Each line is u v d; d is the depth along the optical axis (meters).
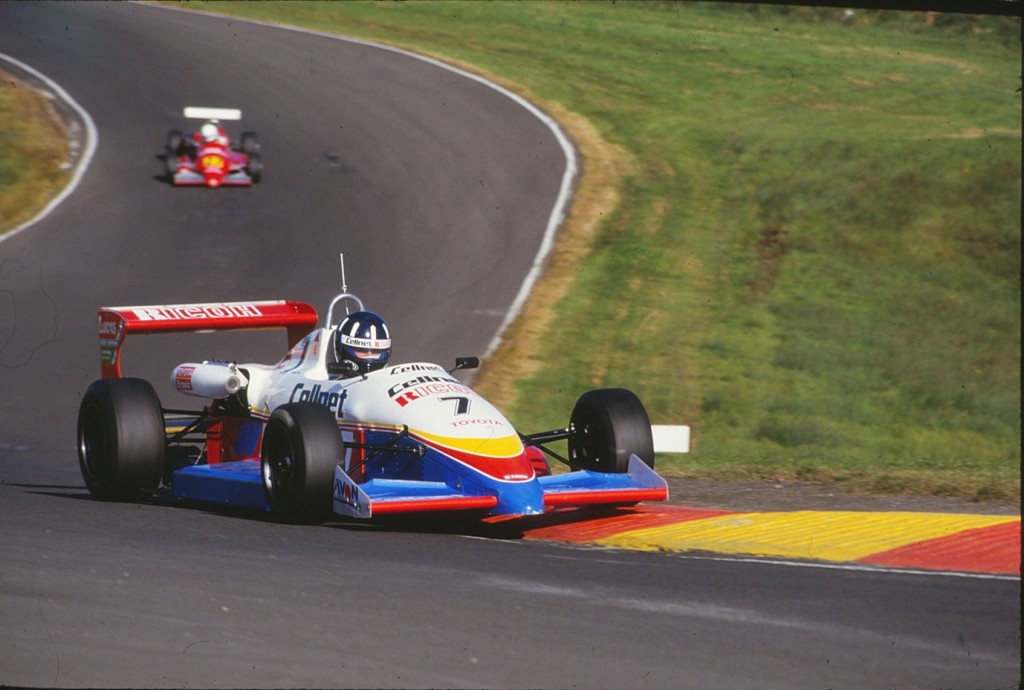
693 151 92.56
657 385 55.06
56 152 84.50
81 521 28.59
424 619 20.34
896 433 52.94
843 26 134.62
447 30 127.38
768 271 71.81
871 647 19.91
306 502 27.97
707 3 142.50
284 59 111.62
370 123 94.88
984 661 19.34
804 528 30.31
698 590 23.20
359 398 30.94
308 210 76.94
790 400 54.78
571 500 28.73
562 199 81.06
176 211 75.50
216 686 16.84
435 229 74.88
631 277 69.25
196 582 22.09
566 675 17.97
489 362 55.66
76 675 17.11
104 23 122.38
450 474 28.34
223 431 35.91
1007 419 55.09
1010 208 78.75
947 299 69.00
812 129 96.88
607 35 127.50
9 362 52.34
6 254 66.44
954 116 100.00
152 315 35.41
